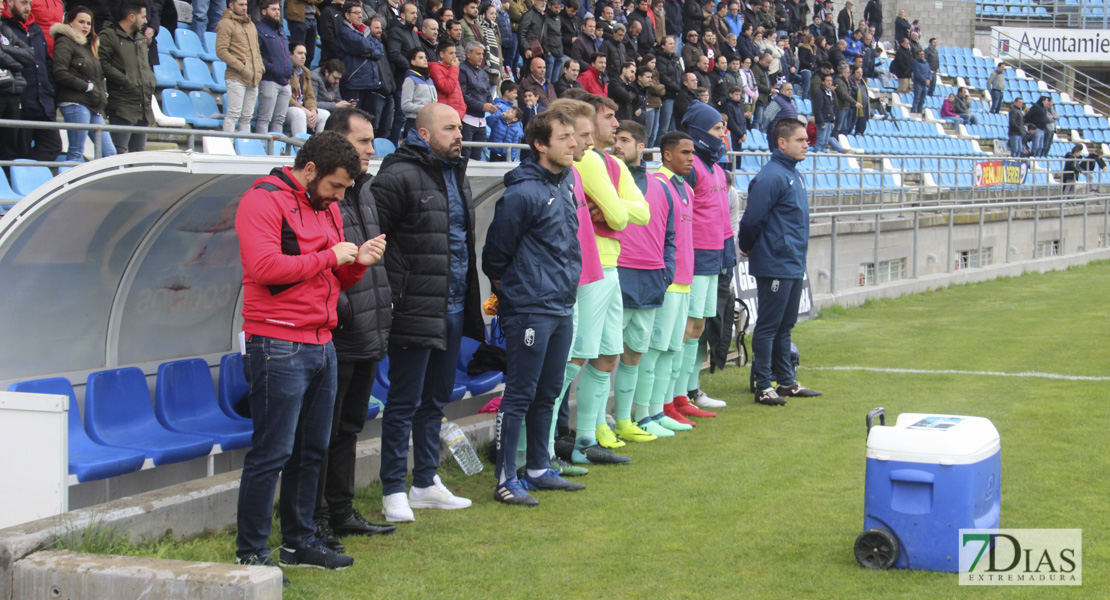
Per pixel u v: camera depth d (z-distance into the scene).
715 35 15.85
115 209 4.57
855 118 19.70
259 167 4.21
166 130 5.69
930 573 3.87
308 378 3.72
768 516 4.66
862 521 4.56
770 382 7.40
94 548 3.78
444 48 9.76
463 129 10.24
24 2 7.00
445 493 4.91
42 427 3.91
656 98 13.63
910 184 17.67
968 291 14.24
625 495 5.08
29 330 4.61
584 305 5.47
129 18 7.95
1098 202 20.36
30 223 4.29
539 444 5.20
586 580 3.88
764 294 7.33
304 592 3.71
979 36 30.56
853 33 23.12
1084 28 30.62
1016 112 23.39
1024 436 6.03
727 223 7.23
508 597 3.71
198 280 5.32
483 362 6.66
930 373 8.30
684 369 6.94
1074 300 12.98
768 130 15.98
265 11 9.23
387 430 4.68
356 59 10.25
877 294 13.26
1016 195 18.67
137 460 4.35
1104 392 7.29
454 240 4.74
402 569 4.01
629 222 5.74
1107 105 31.56
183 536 4.28
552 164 4.89
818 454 5.82
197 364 5.24
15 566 3.45
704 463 5.68
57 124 5.39
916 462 3.88
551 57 13.00
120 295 4.95
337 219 3.89
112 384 4.77
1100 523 4.41
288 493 3.98
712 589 3.77
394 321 4.52
